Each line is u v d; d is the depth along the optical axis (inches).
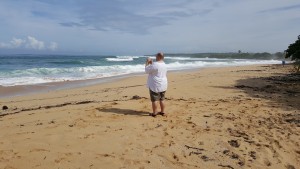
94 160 173.6
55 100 405.7
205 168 166.9
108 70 1132.5
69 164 167.8
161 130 231.5
